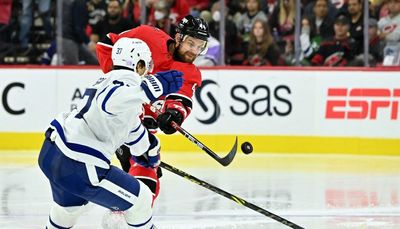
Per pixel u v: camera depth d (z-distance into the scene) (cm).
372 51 1564
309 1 1570
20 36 1631
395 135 1515
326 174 1305
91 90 676
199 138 1550
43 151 683
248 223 938
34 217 966
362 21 1555
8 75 1567
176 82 692
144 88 676
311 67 1538
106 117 663
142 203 698
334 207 1040
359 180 1250
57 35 1583
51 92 1567
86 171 668
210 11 1579
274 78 1542
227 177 1267
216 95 1548
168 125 793
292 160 1460
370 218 973
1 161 1421
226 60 1599
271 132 1544
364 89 1523
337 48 1563
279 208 1030
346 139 1532
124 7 1571
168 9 1563
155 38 854
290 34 1583
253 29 1579
